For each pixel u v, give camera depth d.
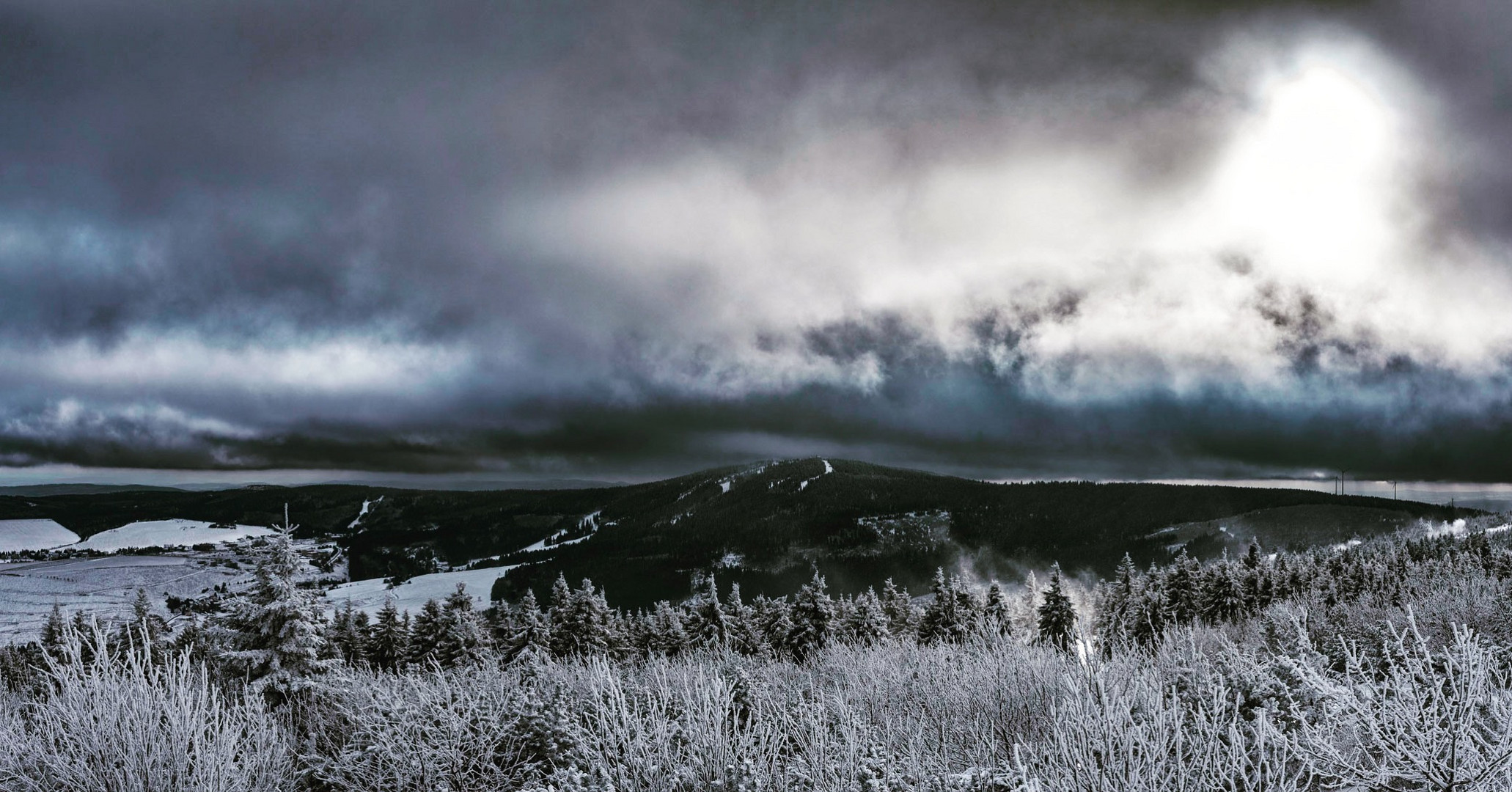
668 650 45.09
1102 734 4.93
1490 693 4.79
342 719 9.26
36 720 6.39
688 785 6.09
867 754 5.94
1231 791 4.62
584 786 5.91
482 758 7.52
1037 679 7.80
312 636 13.63
